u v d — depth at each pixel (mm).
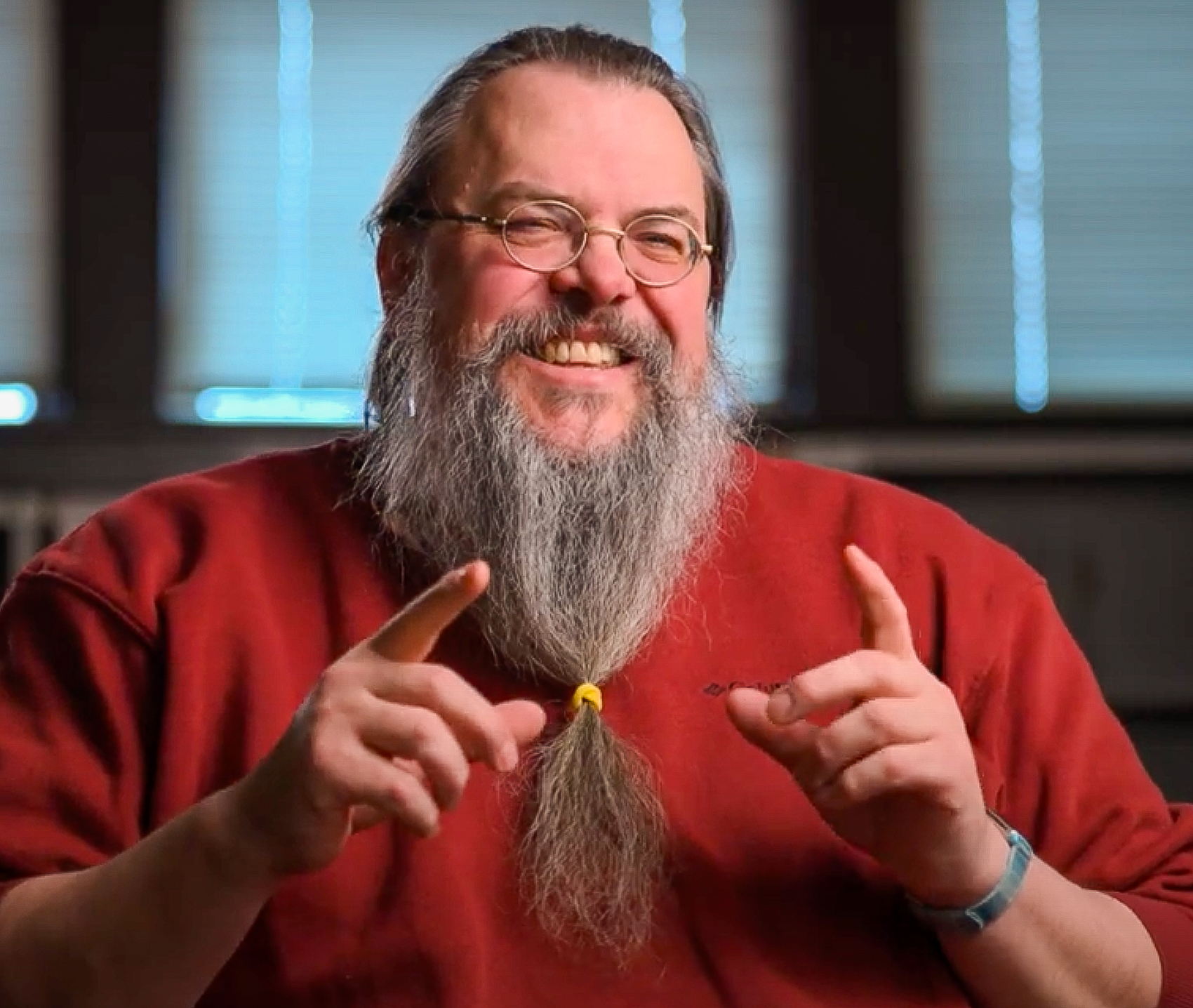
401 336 1603
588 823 1374
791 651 1509
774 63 3527
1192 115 3557
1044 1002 1341
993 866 1301
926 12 3541
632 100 1568
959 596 1565
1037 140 3535
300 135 3482
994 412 3469
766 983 1348
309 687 1462
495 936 1354
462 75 1626
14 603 1521
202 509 1546
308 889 1355
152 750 1447
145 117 3461
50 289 3424
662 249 1535
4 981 1289
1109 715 1576
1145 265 3527
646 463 1494
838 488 1654
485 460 1484
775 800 1422
